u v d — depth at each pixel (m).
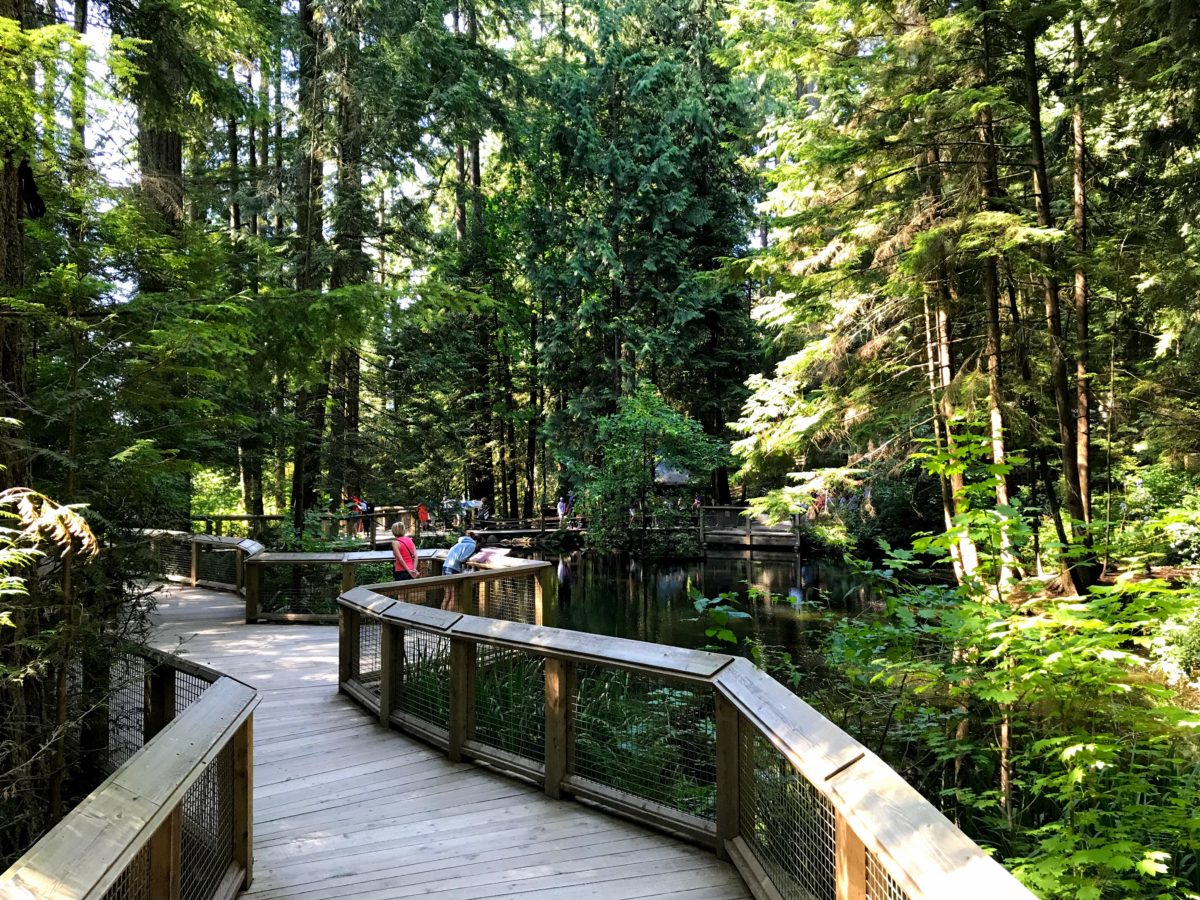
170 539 5.01
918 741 5.00
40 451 3.74
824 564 21.39
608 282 25.61
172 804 2.20
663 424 22.84
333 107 14.55
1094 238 10.55
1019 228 8.62
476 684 4.93
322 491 15.99
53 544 3.90
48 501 3.17
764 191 24.92
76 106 4.07
